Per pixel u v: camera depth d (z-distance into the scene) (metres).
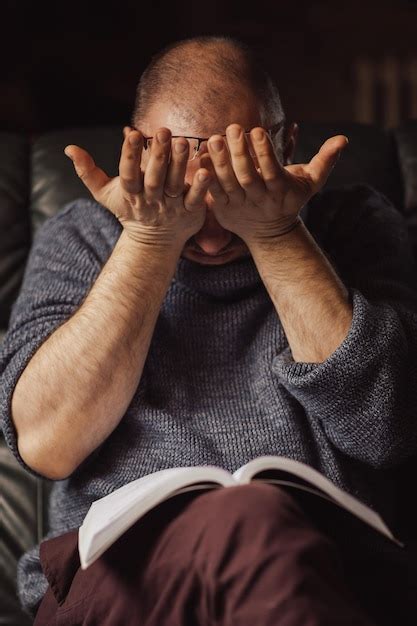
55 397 1.52
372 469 1.60
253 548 1.04
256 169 1.43
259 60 1.66
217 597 1.05
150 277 1.51
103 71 6.62
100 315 1.51
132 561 1.23
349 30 6.77
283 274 1.51
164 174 1.40
